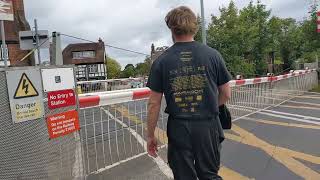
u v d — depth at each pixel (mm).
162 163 6641
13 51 28500
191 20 3762
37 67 4555
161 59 3768
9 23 28797
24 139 4383
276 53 45781
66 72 4965
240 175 6199
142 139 7418
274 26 38938
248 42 31922
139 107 7516
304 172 6328
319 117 12453
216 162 3789
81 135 5578
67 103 4973
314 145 8203
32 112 4469
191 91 3686
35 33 11891
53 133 4746
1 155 4125
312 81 27375
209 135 3701
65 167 4938
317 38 32000
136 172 6160
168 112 3781
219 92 3848
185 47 3742
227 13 31328
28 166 4418
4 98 4184
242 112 13219
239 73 30781
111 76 104562
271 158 7172
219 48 30453
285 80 19141
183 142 3686
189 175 3701
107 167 6434
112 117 6715
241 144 8320
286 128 10281
